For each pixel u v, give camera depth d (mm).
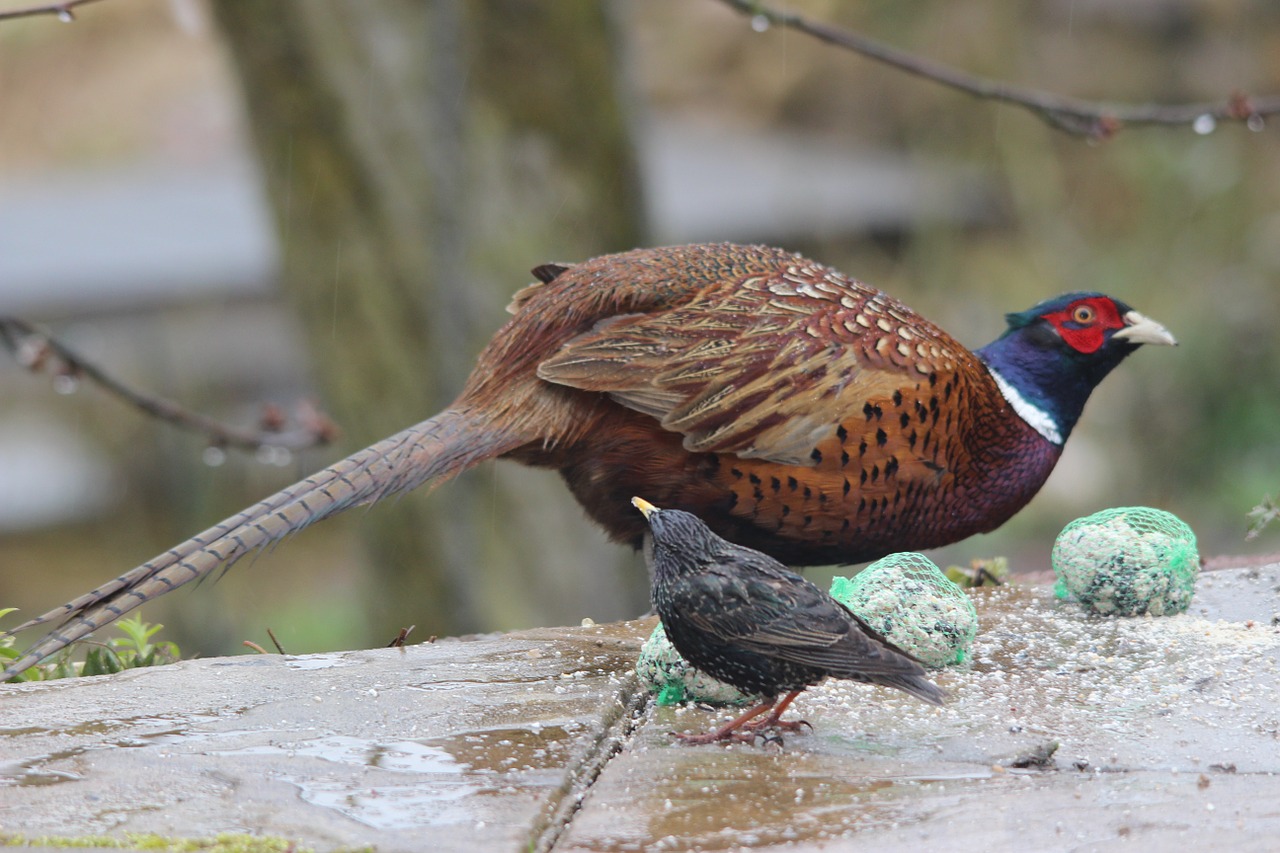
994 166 29906
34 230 27828
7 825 4859
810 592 5707
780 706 5898
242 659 6926
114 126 36906
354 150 12469
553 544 12602
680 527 5891
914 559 6949
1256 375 24547
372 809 5039
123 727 5895
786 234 29344
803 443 7453
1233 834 4770
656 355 7352
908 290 29250
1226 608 7668
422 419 12828
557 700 6262
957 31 30844
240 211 29172
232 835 4770
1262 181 27750
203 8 12422
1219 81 29297
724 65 34562
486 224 12570
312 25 12211
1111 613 7484
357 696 6312
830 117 33250
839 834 4855
